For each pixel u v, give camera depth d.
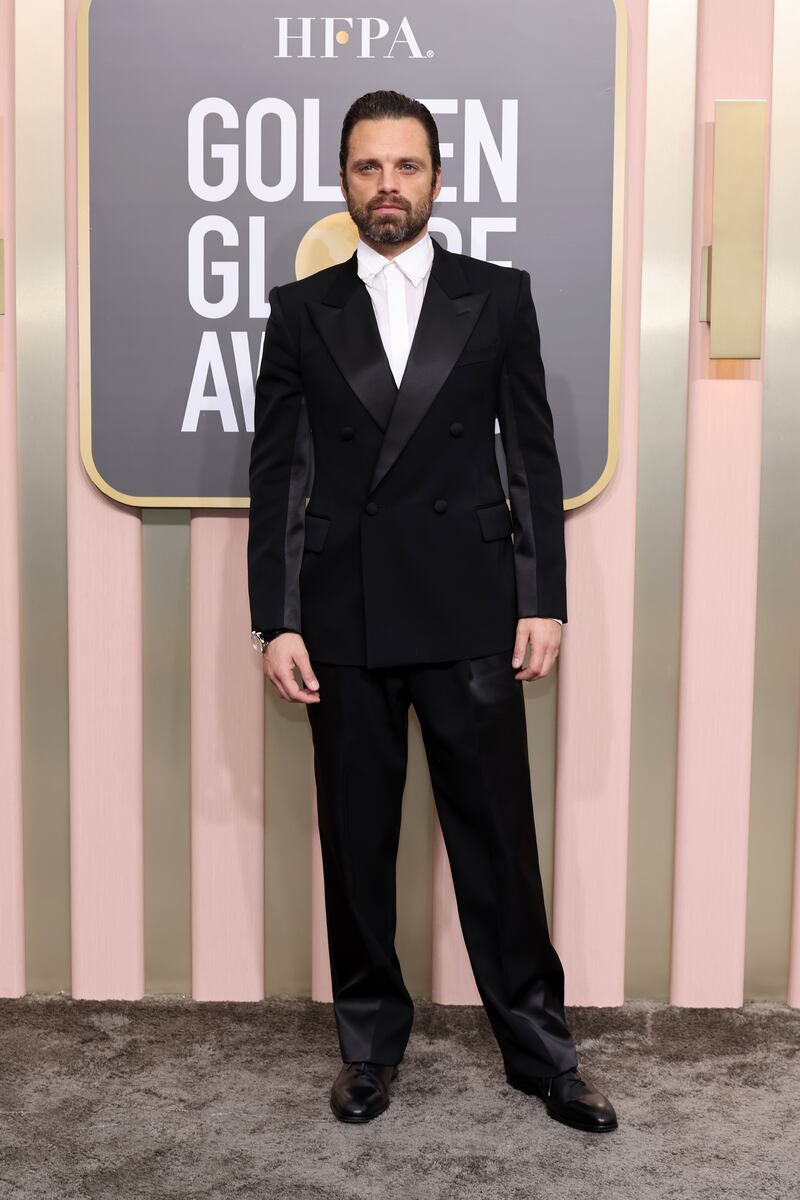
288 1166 1.71
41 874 2.30
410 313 1.81
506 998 1.87
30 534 2.25
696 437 2.19
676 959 2.27
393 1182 1.67
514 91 2.11
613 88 2.10
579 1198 1.63
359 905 1.87
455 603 1.78
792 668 2.24
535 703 2.25
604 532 2.20
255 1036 2.12
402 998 1.93
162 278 2.16
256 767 2.25
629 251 2.16
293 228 2.15
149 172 2.14
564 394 2.15
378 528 1.77
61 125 2.17
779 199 2.15
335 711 1.83
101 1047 2.07
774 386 2.19
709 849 2.25
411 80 2.11
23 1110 1.86
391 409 1.77
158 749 2.27
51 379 2.22
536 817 2.26
